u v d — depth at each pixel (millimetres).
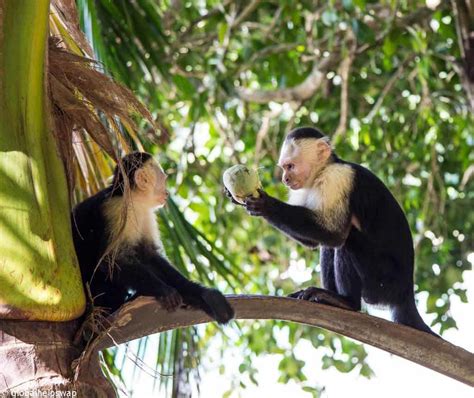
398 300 8000
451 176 14859
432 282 14195
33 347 4973
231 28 13125
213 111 13578
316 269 14367
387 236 7988
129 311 5777
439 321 14227
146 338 7148
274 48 13516
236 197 7547
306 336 14508
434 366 6672
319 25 13406
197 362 7402
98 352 5426
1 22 5484
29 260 5078
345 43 12188
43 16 5555
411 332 6531
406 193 14352
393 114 14242
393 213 8086
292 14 12656
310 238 7637
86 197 7391
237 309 6348
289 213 7562
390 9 13109
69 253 5297
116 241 6262
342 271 7840
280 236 14758
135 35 9000
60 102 6090
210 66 13828
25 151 5340
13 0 5527
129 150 6855
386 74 14383
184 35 13461
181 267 7805
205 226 15094
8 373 4906
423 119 13398
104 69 6852
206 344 13797
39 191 5281
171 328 6273
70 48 6773
